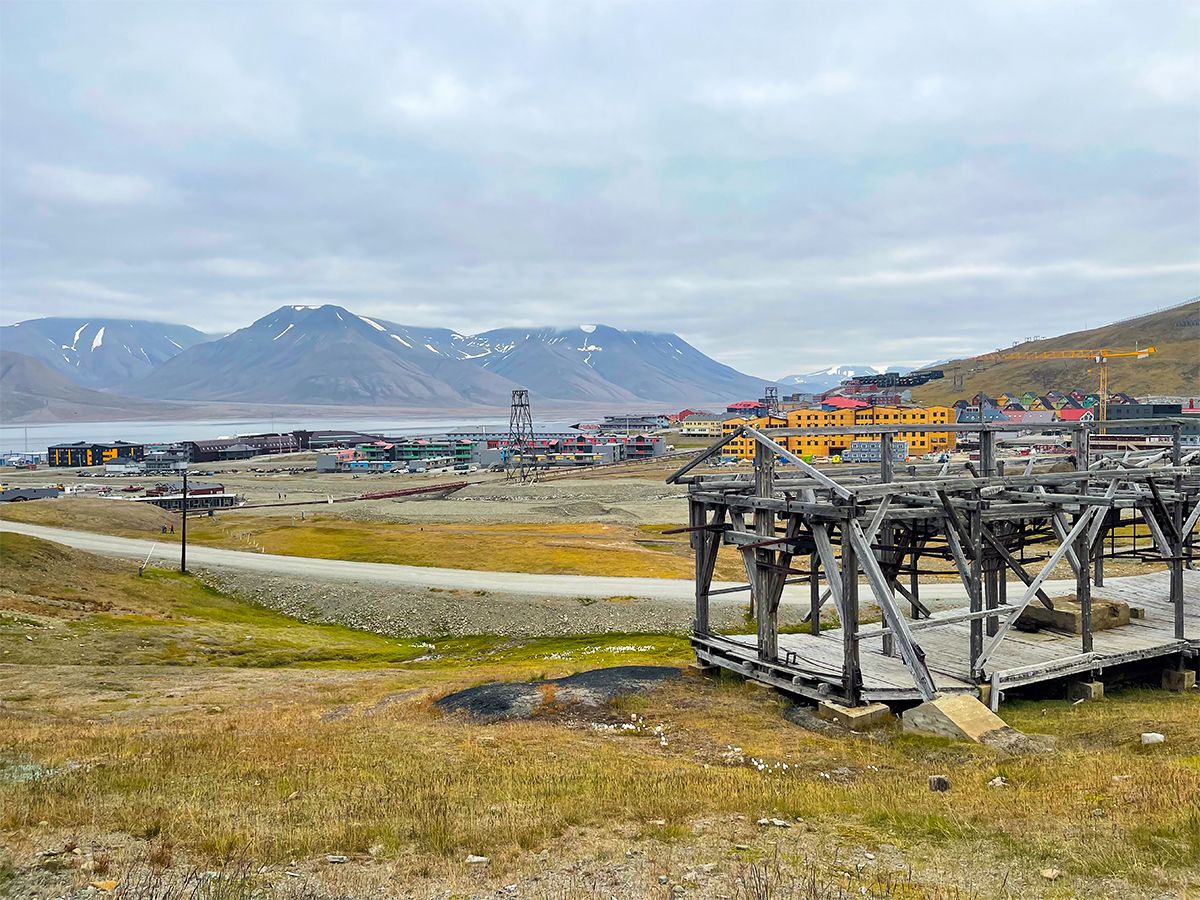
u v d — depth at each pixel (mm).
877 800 15680
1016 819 13930
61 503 100938
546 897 10961
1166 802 13977
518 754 20438
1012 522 33750
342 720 26484
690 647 44812
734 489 31438
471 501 135000
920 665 24641
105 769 17250
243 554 76938
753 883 11234
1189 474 31703
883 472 29562
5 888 10547
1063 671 27484
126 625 46906
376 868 11852
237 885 10852
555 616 55062
